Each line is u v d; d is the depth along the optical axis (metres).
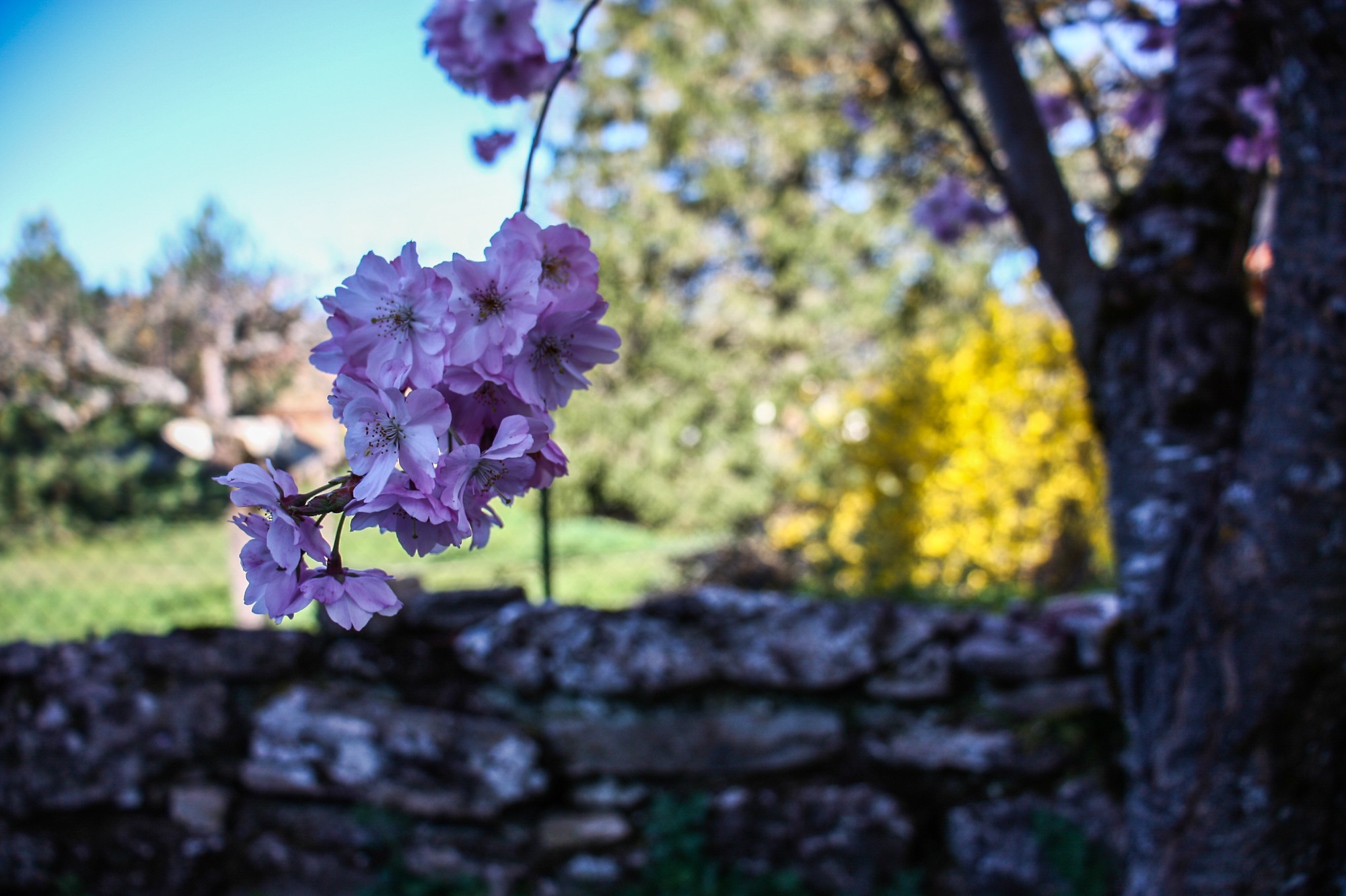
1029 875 2.36
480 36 1.36
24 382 6.86
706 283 10.43
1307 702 1.49
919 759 2.45
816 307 9.88
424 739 2.43
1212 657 1.57
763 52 10.45
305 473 3.85
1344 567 1.43
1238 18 1.82
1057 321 4.60
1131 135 2.72
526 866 2.40
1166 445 1.69
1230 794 1.54
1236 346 1.68
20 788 2.41
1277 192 1.51
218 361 7.61
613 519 9.35
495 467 0.80
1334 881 1.54
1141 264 1.76
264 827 2.42
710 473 9.03
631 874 2.40
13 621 5.36
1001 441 4.51
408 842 2.39
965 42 1.93
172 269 7.55
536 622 2.51
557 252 0.83
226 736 2.45
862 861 2.41
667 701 2.48
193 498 7.58
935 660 2.50
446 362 0.76
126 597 5.85
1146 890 1.67
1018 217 1.90
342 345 0.78
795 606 2.56
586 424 8.86
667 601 2.57
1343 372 1.40
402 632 2.53
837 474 7.15
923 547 4.84
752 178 10.59
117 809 2.43
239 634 2.49
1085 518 4.41
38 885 2.39
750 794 2.45
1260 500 1.51
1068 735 2.42
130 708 2.44
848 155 10.34
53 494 6.75
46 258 7.01
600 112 10.27
